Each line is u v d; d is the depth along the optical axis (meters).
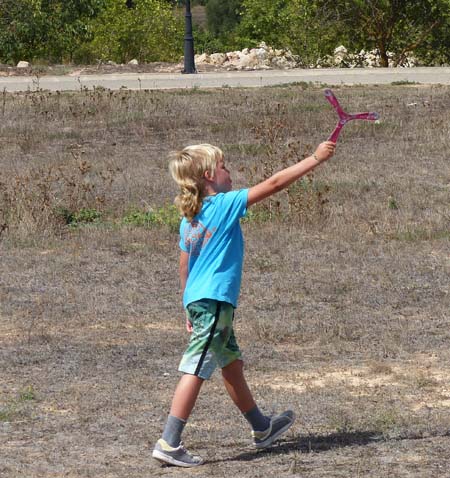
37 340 16.19
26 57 65.88
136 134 39.06
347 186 29.27
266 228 24.52
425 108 42.59
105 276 20.55
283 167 30.25
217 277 10.46
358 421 12.38
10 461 11.05
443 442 11.55
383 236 23.97
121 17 69.25
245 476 10.41
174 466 10.79
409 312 18.03
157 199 28.58
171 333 16.77
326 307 18.38
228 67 63.81
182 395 10.64
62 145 37.44
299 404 13.14
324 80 53.72
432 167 32.41
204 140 37.81
